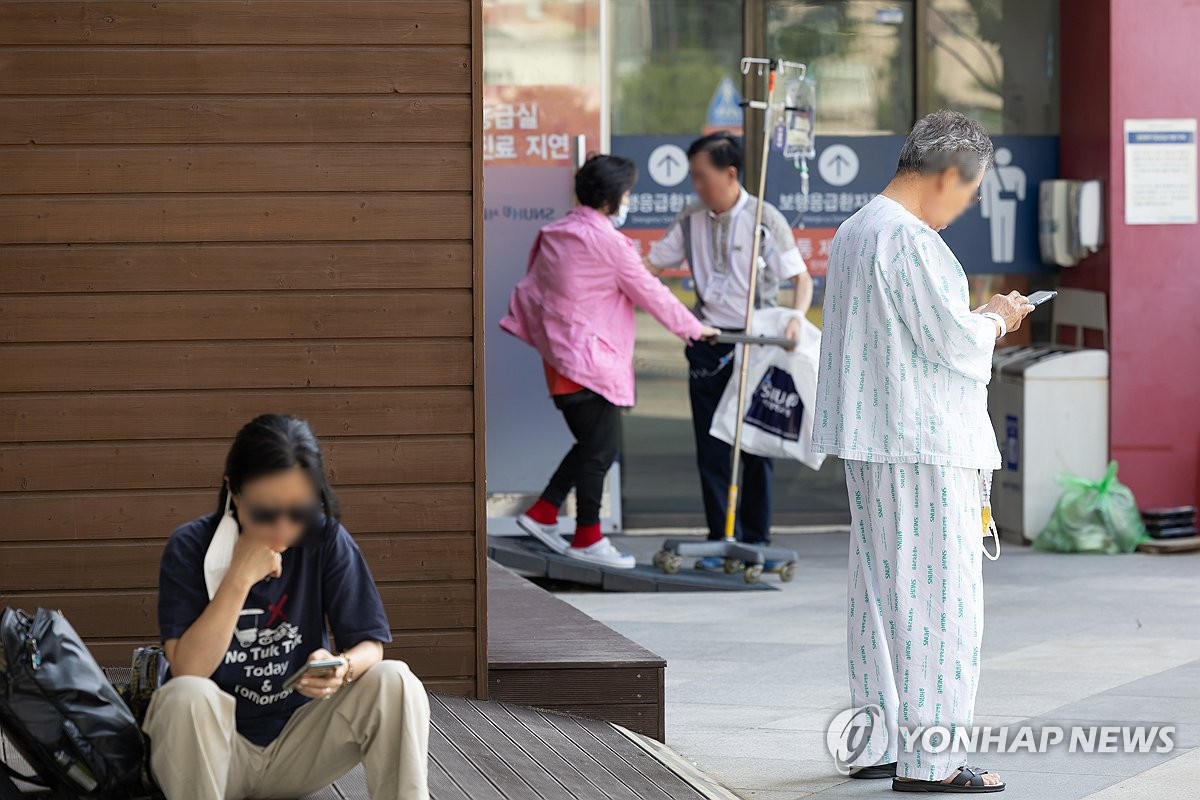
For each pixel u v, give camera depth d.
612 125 19.66
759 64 18.66
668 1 19.61
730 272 17.64
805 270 17.61
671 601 16.38
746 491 17.88
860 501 9.95
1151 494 19.52
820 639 14.44
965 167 9.66
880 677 10.05
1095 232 19.53
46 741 7.57
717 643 14.29
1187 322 19.44
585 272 16.47
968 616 9.61
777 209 19.97
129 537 10.74
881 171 20.06
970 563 9.61
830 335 9.94
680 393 19.92
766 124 17.06
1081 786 9.84
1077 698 12.05
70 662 7.64
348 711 7.68
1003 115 20.42
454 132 10.78
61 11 10.56
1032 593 16.41
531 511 17.36
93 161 10.63
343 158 10.75
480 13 10.75
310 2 10.68
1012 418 19.56
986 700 12.01
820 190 20.02
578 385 16.62
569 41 18.80
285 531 7.35
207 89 10.67
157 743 7.45
